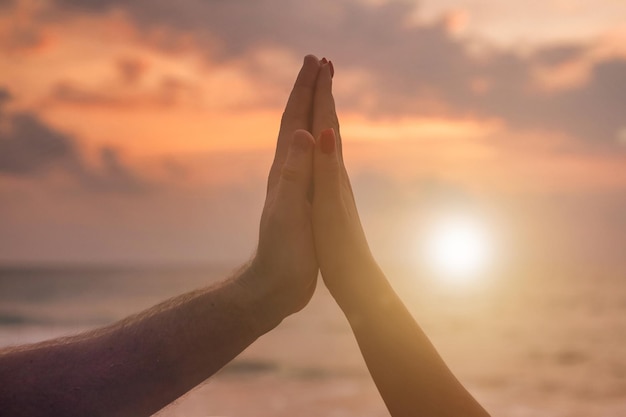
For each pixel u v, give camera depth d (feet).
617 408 37.78
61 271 140.36
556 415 36.37
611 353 54.44
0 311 84.43
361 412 35.68
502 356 54.90
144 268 144.36
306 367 49.80
